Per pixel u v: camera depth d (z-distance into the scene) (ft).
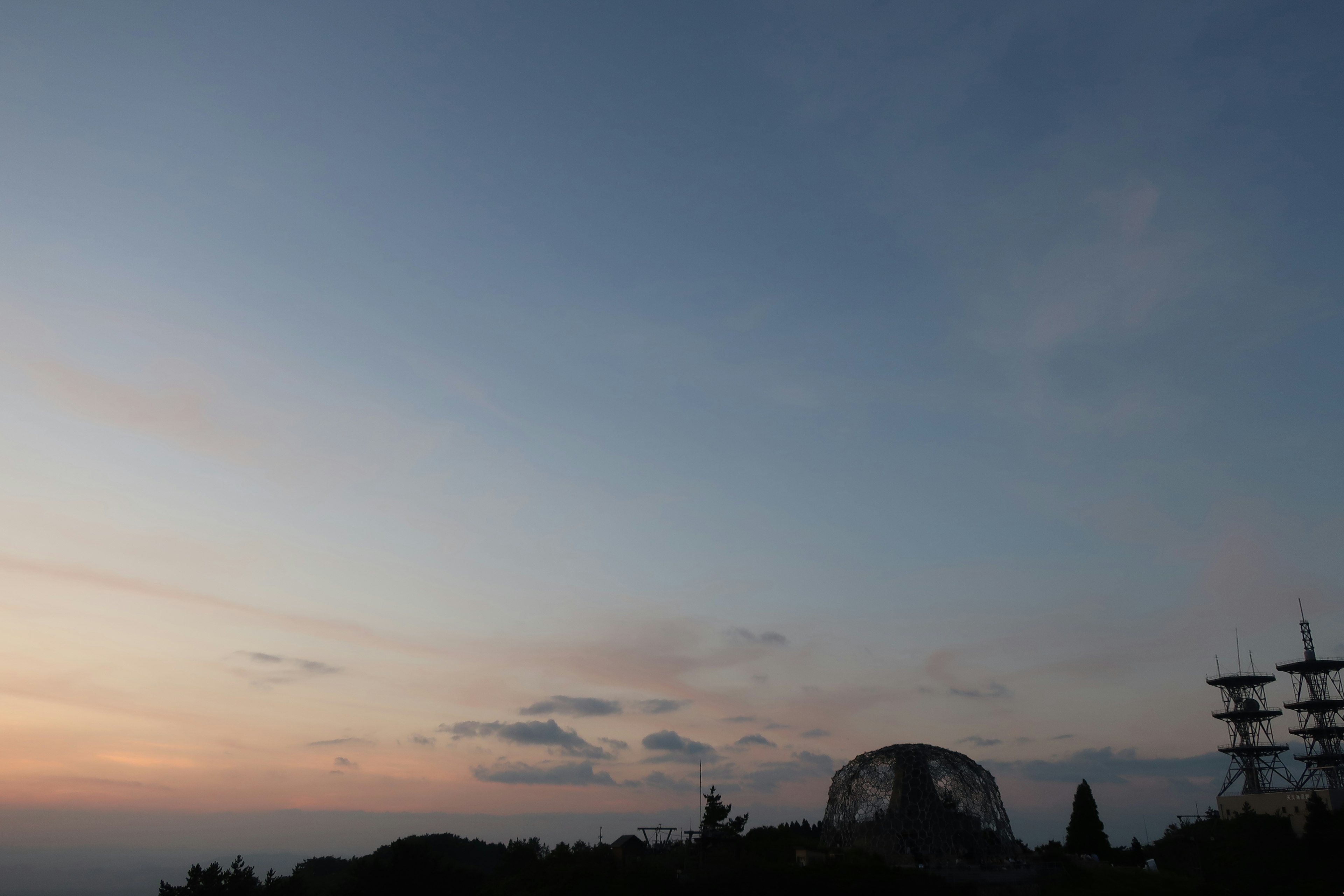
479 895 319.06
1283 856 356.59
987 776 344.28
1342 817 366.63
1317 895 325.42
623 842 392.06
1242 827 396.57
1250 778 527.40
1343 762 510.58
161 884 361.92
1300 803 436.76
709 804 342.23
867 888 263.08
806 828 435.12
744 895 269.23
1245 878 349.41
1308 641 531.09
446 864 382.01
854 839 324.80
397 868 356.79
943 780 328.90
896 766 332.19
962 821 317.63
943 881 273.54
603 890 281.33
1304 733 521.65
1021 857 318.24
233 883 363.97
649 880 284.41
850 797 336.08
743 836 343.26
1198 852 410.11
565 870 303.27
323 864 552.00
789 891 266.16
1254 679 539.29
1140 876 301.43
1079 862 319.06
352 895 347.15
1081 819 396.16
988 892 276.21
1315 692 523.70
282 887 391.45
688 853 339.16
